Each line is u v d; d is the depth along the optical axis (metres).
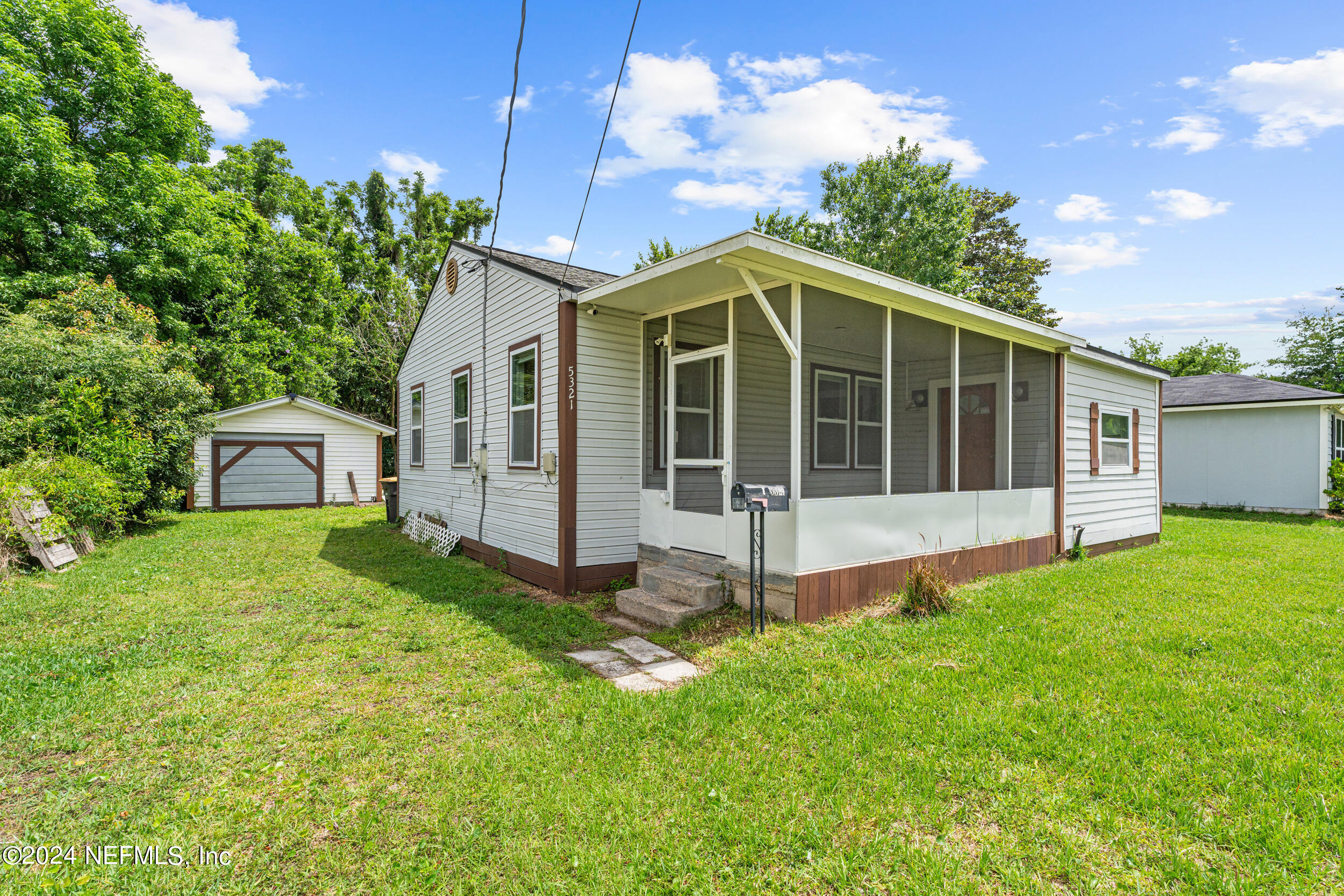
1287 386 14.73
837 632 4.65
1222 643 4.34
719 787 2.59
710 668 4.11
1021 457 7.41
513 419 7.57
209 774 2.75
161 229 14.83
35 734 3.05
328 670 4.04
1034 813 2.39
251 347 18.09
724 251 4.29
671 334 6.29
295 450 16.48
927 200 21.09
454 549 9.14
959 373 6.55
